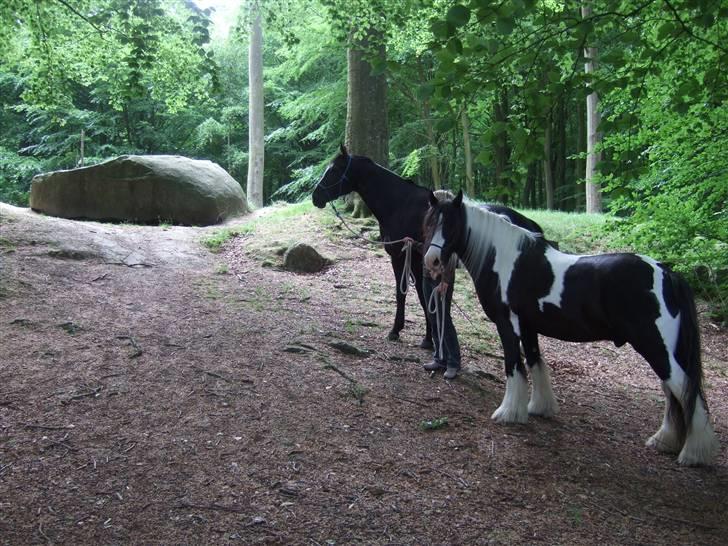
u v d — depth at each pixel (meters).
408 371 6.03
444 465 4.28
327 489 3.80
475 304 9.33
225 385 5.14
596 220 13.23
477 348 7.23
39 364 5.20
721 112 7.21
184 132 28.45
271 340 6.31
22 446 3.96
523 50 4.11
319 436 4.48
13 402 4.53
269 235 11.38
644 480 4.41
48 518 3.28
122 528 3.26
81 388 4.85
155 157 12.84
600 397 6.37
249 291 8.25
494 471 4.28
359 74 12.72
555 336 4.96
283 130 22.22
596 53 13.79
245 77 28.62
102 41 10.82
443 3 7.36
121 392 4.86
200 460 4.00
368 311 8.12
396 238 6.80
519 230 5.00
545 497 4.00
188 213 12.43
